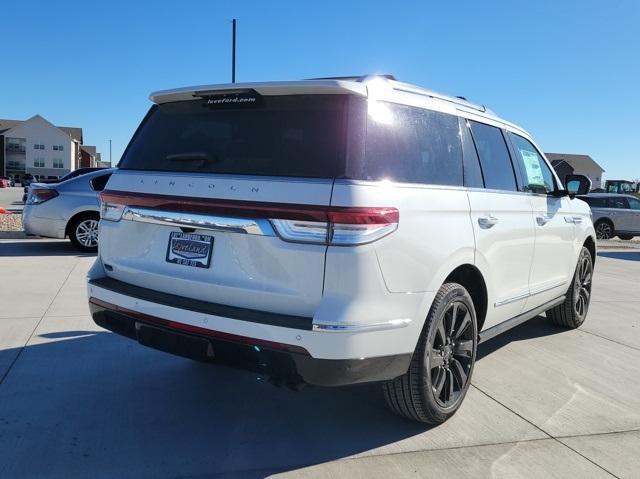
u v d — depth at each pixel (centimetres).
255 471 313
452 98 411
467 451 341
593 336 602
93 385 423
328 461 326
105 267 387
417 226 325
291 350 291
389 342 308
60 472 305
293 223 296
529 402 417
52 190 1045
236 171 321
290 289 298
